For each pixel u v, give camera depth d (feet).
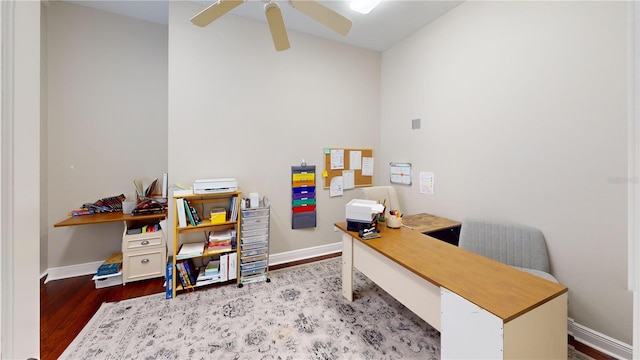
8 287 1.18
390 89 11.48
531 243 6.28
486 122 7.49
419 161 10.03
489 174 7.46
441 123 9.01
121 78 9.09
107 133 8.98
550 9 5.93
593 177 5.38
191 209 7.89
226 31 8.74
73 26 8.38
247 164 9.32
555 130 5.94
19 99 1.21
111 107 9.00
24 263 1.26
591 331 5.48
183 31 8.12
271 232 9.95
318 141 10.72
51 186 8.33
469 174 8.07
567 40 5.67
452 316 3.76
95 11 8.63
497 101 7.16
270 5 5.12
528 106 6.44
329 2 8.07
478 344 3.39
